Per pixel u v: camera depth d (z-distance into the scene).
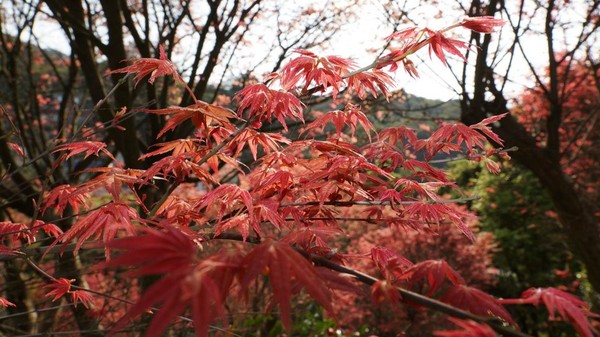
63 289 2.10
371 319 8.80
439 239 10.37
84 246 1.58
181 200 2.07
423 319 8.07
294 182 1.86
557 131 7.01
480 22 1.70
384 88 1.97
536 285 14.07
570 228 7.40
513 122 6.97
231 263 0.93
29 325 4.27
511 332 0.89
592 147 11.23
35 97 6.36
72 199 1.94
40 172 5.23
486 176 14.97
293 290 0.99
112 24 4.18
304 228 1.37
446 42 1.73
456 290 1.07
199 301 0.71
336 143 1.98
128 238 0.82
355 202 1.75
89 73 4.46
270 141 1.95
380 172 1.75
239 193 1.65
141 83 4.52
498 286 14.80
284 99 1.75
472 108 6.14
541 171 7.10
